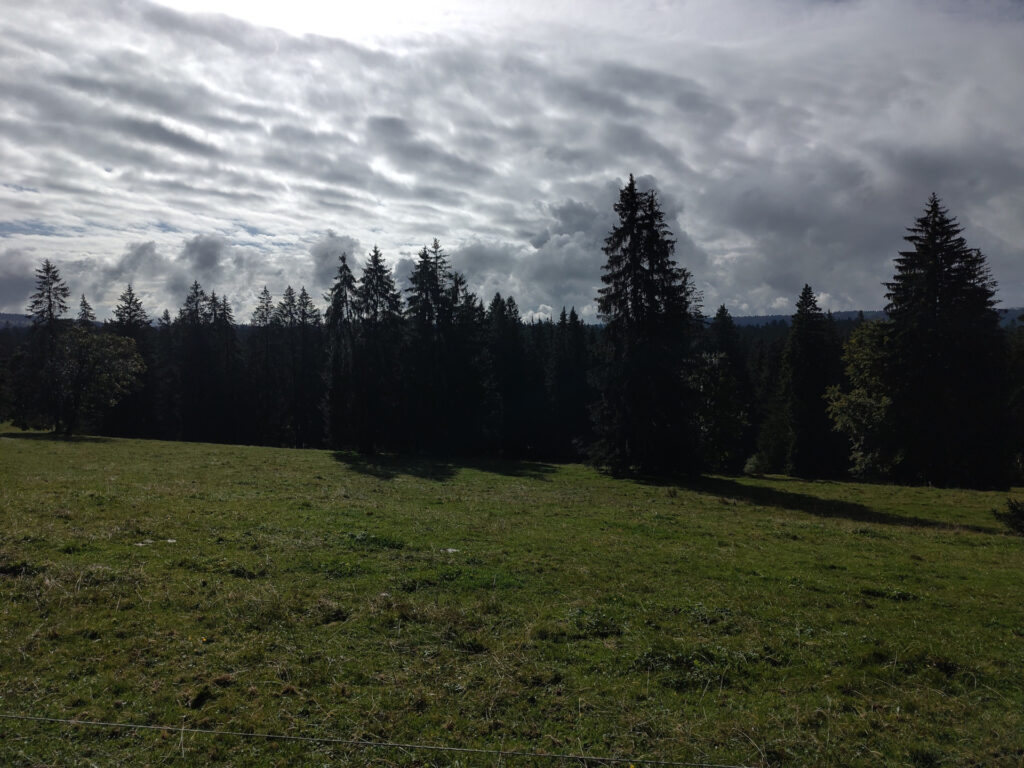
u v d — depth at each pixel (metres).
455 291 46.81
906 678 6.67
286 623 7.12
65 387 44.72
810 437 50.22
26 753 4.43
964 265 35.22
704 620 8.26
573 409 59.69
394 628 7.19
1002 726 5.69
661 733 5.28
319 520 13.20
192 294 62.44
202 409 61.19
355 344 41.81
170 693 5.39
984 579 11.45
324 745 4.82
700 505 23.08
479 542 12.24
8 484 15.67
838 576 11.17
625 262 33.44
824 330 51.56
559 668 6.43
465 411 47.41
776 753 5.05
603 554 11.88
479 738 5.06
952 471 35.50
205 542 10.44
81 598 7.34
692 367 33.66
